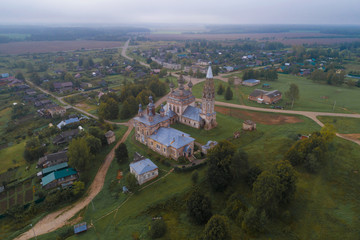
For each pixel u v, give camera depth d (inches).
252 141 4884.4
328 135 3929.6
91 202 3612.2
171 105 5876.0
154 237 2829.7
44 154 4879.4
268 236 2664.9
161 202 3385.8
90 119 6589.6
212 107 5265.8
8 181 4160.9
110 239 2893.7
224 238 2453.2
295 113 6343.5
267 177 2824.8
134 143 5132.9
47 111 7071.9
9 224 3314.5
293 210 2965.1
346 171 3612.2
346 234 2610.7
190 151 4416.8
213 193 3479.3
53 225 3243.1
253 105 7224.4
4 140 5679.1
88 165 4261.8
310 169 3540.8
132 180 3577.8
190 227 2950.3
